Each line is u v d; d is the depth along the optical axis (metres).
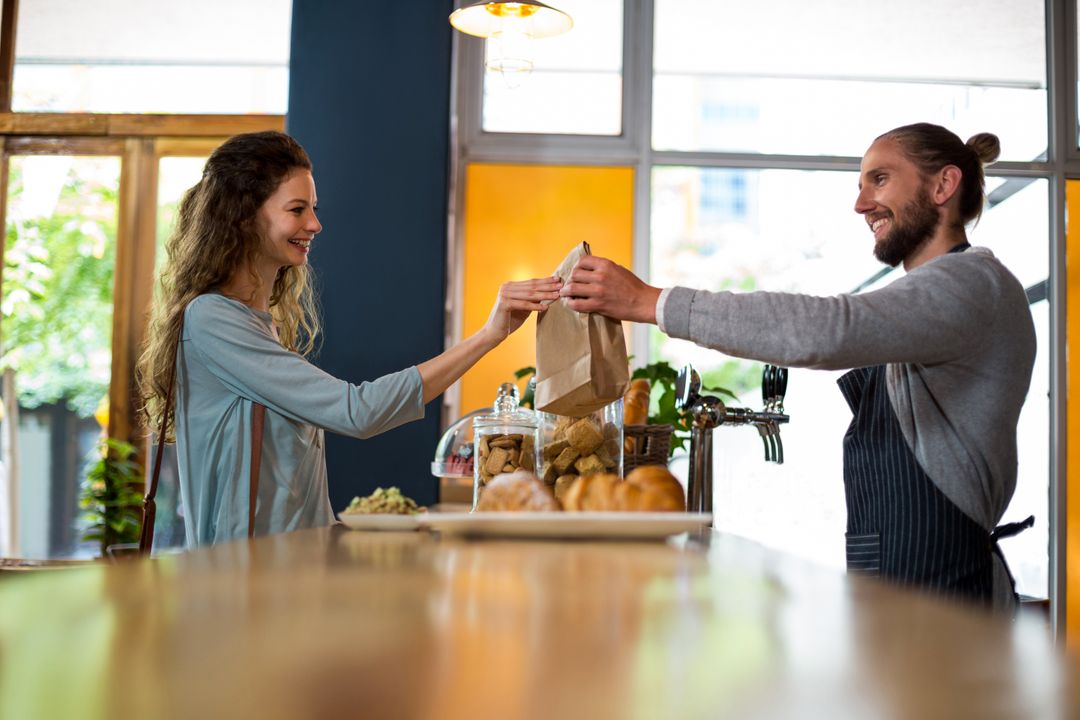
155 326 1.86
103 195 4.34
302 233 1.91
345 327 3.75
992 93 4.33
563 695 0.36
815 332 1.53
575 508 1.20
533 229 4.28
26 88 4.39
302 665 0.41
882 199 1.85
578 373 1.47
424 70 3.86
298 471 1.75
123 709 0.32
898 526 1.70
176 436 1.78
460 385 4.17
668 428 1.83
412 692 0.36
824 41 4.38
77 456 4.23
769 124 4.34
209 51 4.38
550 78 4.34
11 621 0.52
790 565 0.86
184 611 0.56
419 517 1.22
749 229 4.30
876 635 0.51
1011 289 1.67
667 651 0.45
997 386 1.65
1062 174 4.23
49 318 4.29
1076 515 4.09
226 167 1.87
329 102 3.84
